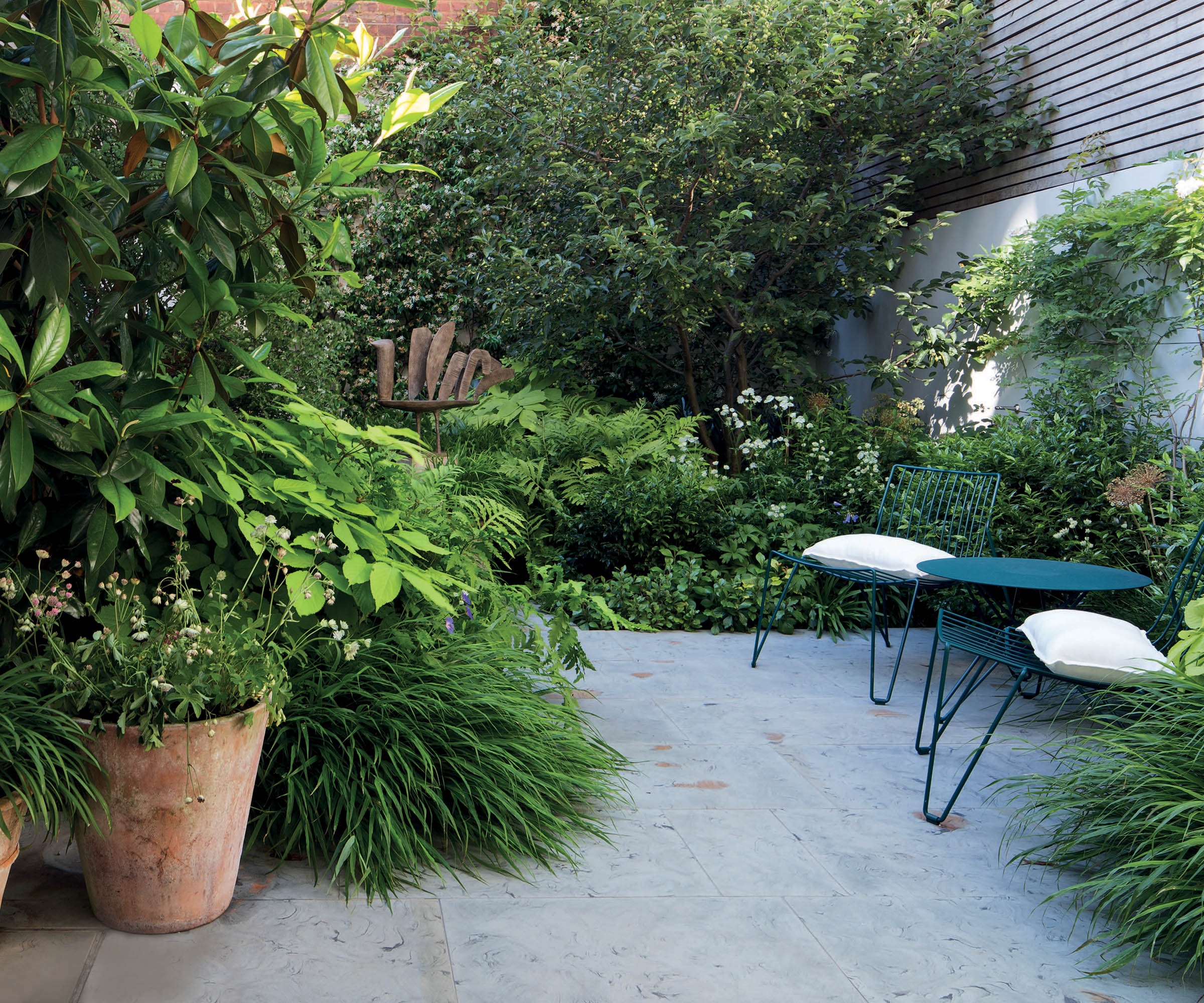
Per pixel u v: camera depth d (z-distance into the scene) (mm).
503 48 7059
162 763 1838
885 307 7648
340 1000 1764
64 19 1728
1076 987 1903
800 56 6363
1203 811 2123
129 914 1938
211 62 2150
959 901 2246
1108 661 2559
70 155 2025
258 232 2236
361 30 2371
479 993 1807
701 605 5246
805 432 6375
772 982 1883
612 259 6840
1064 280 5559
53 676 1866
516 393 7441
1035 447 5062
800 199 6836
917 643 4832
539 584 3393
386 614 2764
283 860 2271
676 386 7703
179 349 2227
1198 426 4742
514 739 2629
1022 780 2582
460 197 7906
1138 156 5305
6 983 1759
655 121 6723
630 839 2541
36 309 2043
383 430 2996
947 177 7074
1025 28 6273
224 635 2043
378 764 2340
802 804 2803
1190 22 4906
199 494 2061
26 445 1719
